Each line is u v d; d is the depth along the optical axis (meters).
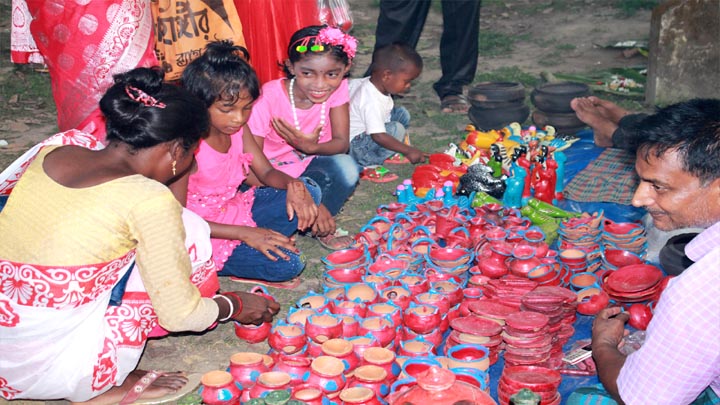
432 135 6.04
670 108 2.25
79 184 2.65
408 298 3.35
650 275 3.44
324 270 3.79
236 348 3.42
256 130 4.05
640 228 3.86
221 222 3.81
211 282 3.18
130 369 2.91
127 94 2.62
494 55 8.71
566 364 3.10
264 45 4.62
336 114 4.25
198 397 2.73
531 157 4.55
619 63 8.18
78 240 2.61
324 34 3.93
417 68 5.05
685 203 2.24
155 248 2.67
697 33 6.25
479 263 3.60
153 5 4.11
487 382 2.79
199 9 4.14
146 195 2.64
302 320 3.18
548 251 3.68
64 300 2.65
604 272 3.62
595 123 4.95
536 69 8.05
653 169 2.24
